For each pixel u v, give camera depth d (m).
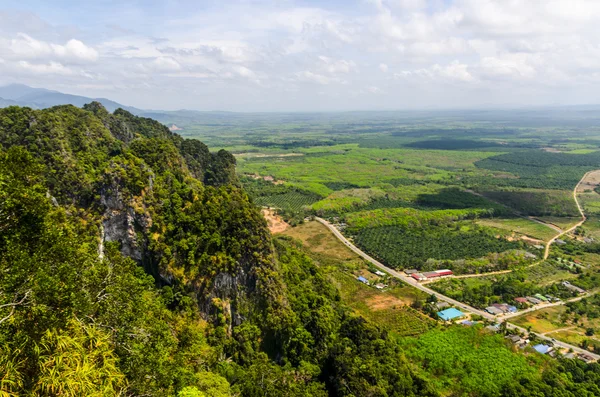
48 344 29.52
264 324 83.31
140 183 86.81
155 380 41.28
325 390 75.88
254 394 64.19
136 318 45.69
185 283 79.88
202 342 72.25
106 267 45.38
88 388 28.97
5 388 26.25
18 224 36.19
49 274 33.94
